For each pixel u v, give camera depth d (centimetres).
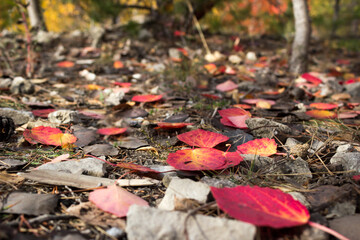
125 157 72
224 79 117
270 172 66
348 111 91
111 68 125
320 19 251
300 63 127
